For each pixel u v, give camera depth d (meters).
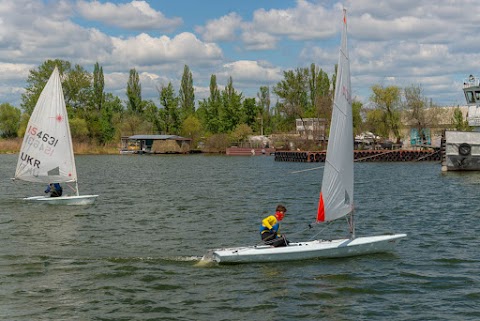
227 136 164.25
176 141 160.25
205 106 176.62
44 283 18.95
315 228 29.98
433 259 22.16
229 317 15.88
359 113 126.94
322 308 16.58
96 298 17.44
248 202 41.66
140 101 179.62
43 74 145.38
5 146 144.00
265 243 21.84
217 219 33.06
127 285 18.73
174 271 20.39
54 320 15.59
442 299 17.34
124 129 168.88
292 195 46.59
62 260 22.11
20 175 36.81
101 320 15.64
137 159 124.44
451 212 35.88
